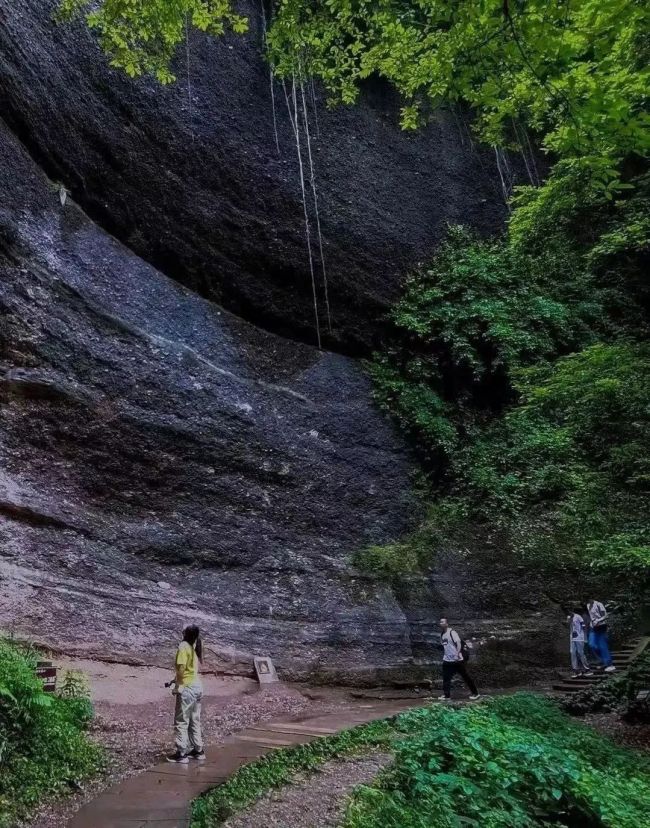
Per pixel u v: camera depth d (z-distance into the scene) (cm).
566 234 1220
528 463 1888
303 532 1513
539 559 1648
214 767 584
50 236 1480
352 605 1403
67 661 951
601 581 1603
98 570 1144
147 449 1383
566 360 1137
